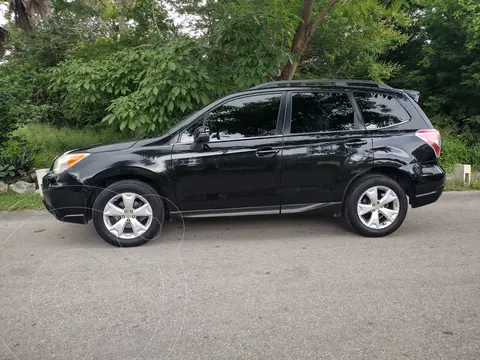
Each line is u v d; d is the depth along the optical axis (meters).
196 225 5.33
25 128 13.48
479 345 2.53
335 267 3.84
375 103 4.83
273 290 3.34
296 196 4.64
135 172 4.39
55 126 15.10
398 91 4.94
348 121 4.74
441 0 11.88
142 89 7.04
